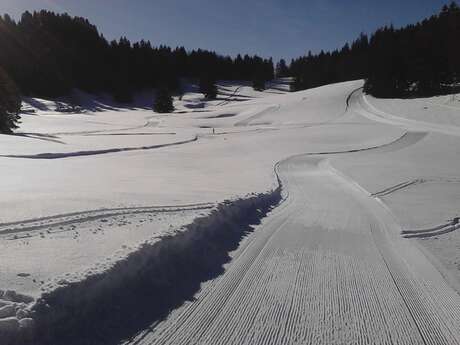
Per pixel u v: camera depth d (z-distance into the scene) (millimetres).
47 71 133625
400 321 5270
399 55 91938
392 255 8266
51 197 10805
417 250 8766
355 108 78688
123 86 139625
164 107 108000
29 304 4262
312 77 153000
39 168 20359
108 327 4523
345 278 6719
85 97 138750
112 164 25156
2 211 8680
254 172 22500
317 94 96500
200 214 8617
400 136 49031
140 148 39812
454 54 89125
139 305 5098
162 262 6160
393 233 10305
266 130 61656
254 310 5340
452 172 24922
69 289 4613
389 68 89688
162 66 162625
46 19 160625
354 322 5172
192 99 138875
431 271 7336
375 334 4902
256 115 83000
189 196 12250
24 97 123812
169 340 4480
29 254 5965
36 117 84688
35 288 4719
